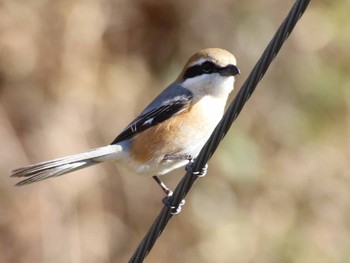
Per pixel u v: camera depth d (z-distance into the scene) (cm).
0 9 1561
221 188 1477
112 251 1494
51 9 1582
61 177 1494
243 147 1479
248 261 1445
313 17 1573
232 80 938
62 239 1477
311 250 1459
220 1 1588
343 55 1568
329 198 1510
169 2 1622
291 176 1510
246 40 1559
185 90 927
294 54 1573
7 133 1527
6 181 1495
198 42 1596
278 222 1472
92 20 1600
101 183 1512
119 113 1564
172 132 916
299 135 1536
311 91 1549
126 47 1622
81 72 1578
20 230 1475
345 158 1535
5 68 1562
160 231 789
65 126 1545
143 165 924
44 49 1574
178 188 775
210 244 1449
